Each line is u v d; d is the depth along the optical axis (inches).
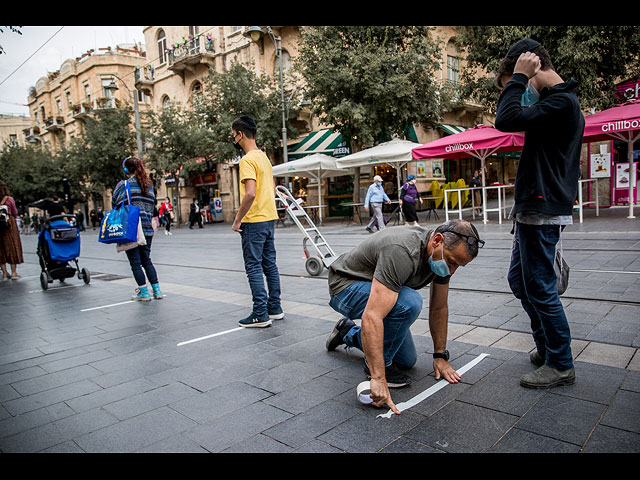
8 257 327.9
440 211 776.9
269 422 94.0
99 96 1390.3
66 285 291.0
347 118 624.1
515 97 93.0
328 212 898.7
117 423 97.3
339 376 116.3
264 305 164.1
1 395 115.6
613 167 571.8
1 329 183.5
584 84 466.6
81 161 1157.7
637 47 464.4
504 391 101.3
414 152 498.9
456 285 206.5
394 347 104.7
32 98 1808.6
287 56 900.0
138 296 224.5
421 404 98.1
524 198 96.9
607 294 170.6
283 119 742.5
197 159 1032.8
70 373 129.3
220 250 449.1
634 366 108.8
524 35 481.1
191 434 90.8
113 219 209.0
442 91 660.1
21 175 1392.7
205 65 1047.6
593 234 327.0
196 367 128.3
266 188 166.4
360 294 109.8
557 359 101.4
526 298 109.9
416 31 636.1
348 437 86.4
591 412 89.6
